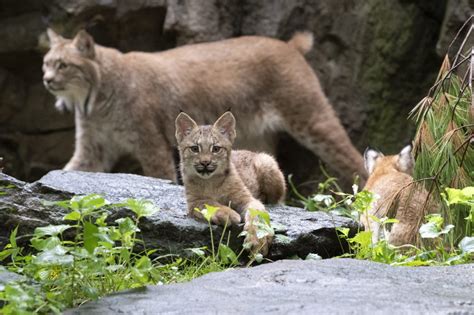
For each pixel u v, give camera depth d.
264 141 17.42
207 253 9.20
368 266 7.45
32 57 17.56
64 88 15.61
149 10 17.41
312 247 9.22
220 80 16.53
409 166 11.67
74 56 15.55
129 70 15.87
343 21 17.92
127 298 6.68
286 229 9.22
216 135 9.73
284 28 17.91
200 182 9.66
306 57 17.94
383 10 17.86
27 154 18.02
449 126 10.48
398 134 17.92
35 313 6.36
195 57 16.59
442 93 10.71
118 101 15.76
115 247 8.37
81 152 16.03
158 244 9.18
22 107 17.86
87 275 7.41
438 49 15.61
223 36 17.78
